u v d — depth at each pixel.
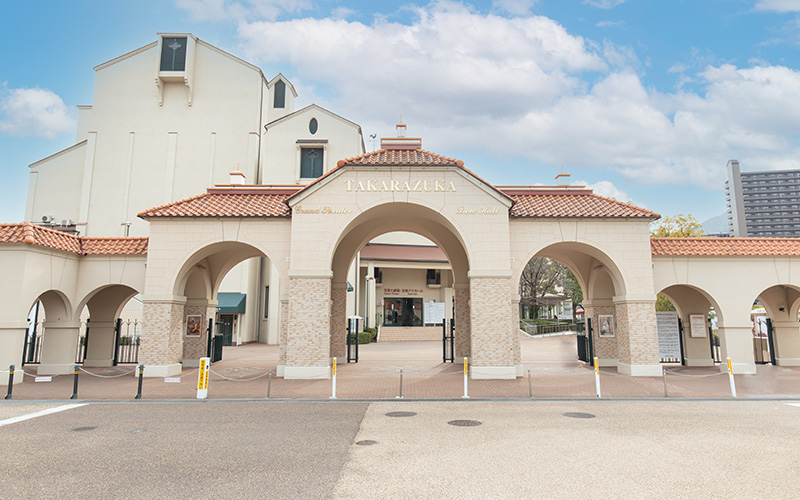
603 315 21.59
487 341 17.28
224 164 37.44
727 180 175.00
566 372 19.11
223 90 38.38
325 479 7.04
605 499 6.30
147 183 37.16
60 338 18.77
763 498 6.35
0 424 10.62
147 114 38.00
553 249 21.30
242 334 37.03
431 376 18.12
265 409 12.27
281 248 18.39
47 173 38.03
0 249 16.31
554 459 7.98
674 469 7.50
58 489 6.67
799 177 166.25
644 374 17.73
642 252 18.28
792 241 19.47
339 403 13.08
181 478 7.09
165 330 17.97
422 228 22.91
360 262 43.28
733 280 18.89
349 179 18.11
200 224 18.45
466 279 23.06
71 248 18.50
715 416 11.41
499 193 17.89
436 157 19.00
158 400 13.42
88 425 10.50
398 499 6.28
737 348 18.56
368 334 38.53
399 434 9.65
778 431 9.93
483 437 9.41
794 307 21.97
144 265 19.09
